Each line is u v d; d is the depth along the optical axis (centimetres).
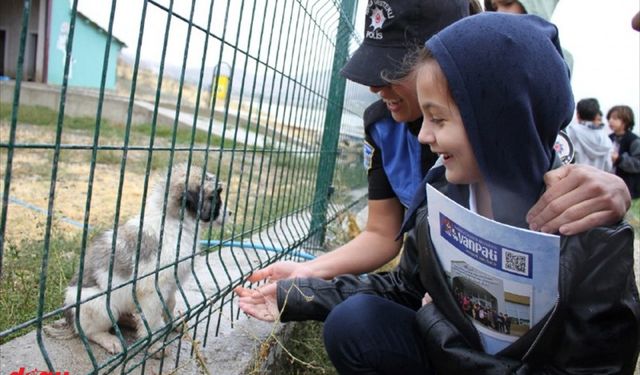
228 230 466
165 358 243
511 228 152
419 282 251
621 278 157
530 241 151
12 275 334
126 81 3050
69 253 417
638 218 1020
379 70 245
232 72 213
